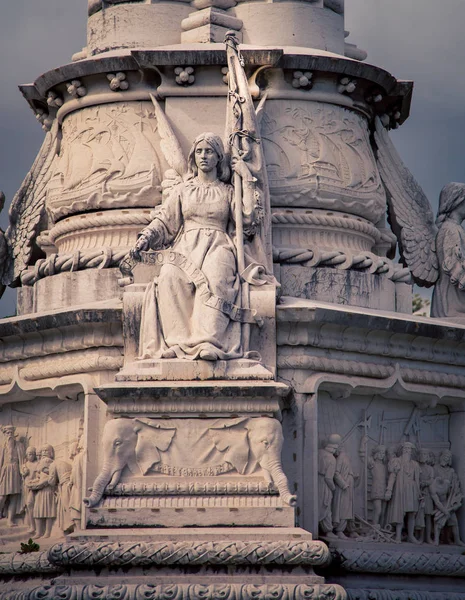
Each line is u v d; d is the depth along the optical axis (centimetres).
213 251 2959
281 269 3142
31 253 3444
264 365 2905
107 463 2789
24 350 3111
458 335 3153
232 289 2908
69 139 3359
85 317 2950
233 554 2658
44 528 3088
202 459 2789
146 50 3186
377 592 2923
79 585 2664
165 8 3416
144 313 2903
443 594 3019
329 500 2972
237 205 3011
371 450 3105
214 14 3350
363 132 3369
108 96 3300
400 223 3425
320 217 3222
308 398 2941
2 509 3153
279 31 3391
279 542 2678
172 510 2742
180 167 3144
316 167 3231
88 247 3259
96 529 2734
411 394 3119
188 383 2797
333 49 3450
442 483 3164
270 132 3234
